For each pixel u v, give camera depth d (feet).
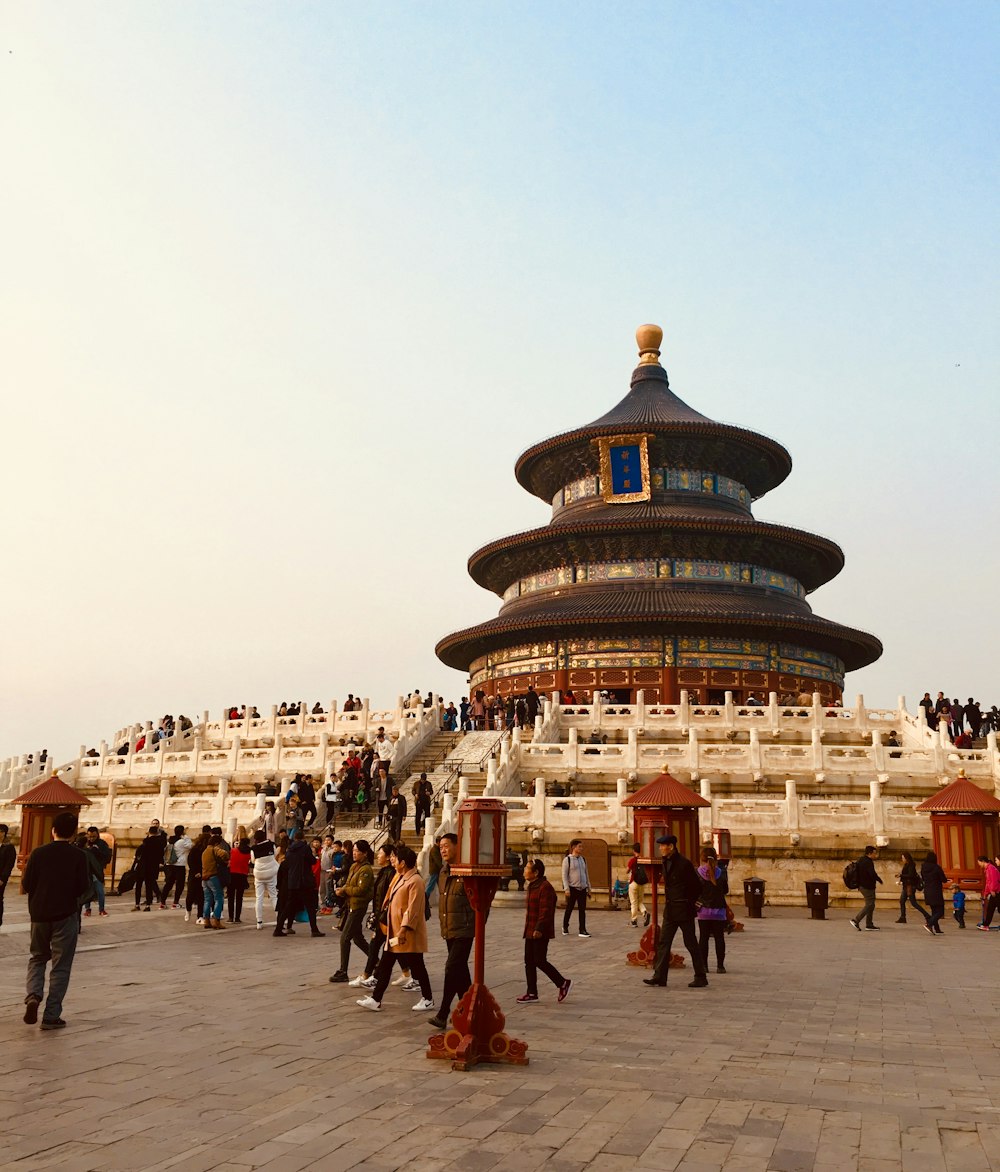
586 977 71.46
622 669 249.55
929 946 91.45
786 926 108.68
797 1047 48.80
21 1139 34.14
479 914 46.73
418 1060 45.68
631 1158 32.81
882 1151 33.58
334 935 95.25
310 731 201.57
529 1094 40.14
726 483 292.40
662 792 95.45
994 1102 39.34
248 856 108.58
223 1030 51.78
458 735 187.42
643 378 314.76
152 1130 35.22
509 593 295.28
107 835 142.10
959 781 120.98
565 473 300.20
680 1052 47.65
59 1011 51.67
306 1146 33.68
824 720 185.37
